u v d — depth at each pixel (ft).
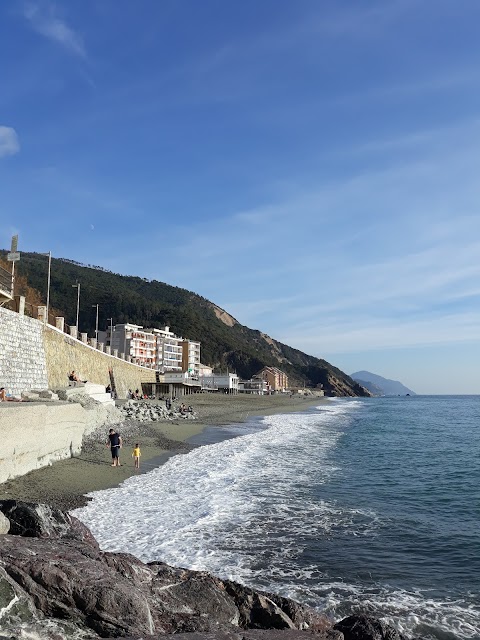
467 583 39.14
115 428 122.31
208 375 549.13
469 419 242.17
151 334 455.63
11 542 24.56
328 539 48.60
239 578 38.91
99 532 47.70
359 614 30.86
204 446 111.34
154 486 67.62
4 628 18.42
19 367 107.14
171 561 41.47
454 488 72.95
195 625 23.80
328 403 471.62
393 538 49.39
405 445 127.54
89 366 178.50
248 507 59.00
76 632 20.22
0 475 57.82
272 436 139.85
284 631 23.00
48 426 71.41
